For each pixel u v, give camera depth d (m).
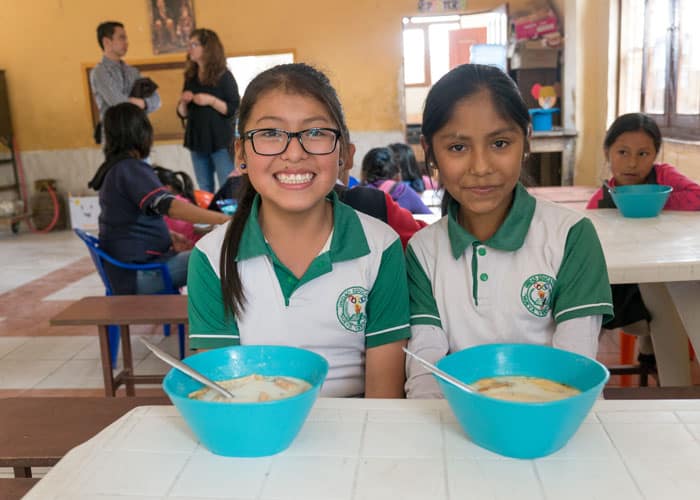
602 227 2.00
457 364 0.88
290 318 1.21
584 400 0.72
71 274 4.95
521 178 1.28
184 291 3.52
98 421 1.39
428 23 6.98
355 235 1.22
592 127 5.15
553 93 5.24
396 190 3.06
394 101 6.46
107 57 5.10
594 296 1.16
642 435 0.79
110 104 5.08
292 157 1.09
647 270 1.57
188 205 2.88
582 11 4.98
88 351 3.25
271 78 1.12
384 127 6.52
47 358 3.18
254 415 0.73
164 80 6.61
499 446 0.75
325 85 1.15
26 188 7.07
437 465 0.74
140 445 0.81
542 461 0.74
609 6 4.68
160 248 3.03
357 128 6.54
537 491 0.68
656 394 1.54
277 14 6.41
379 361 1.24
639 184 2.38
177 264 3.00
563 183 5.26
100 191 2.95
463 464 0.74
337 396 1.25
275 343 1.22
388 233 1.27
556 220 1.23
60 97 6.82
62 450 1.26
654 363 2.28
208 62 4.77
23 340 3.47
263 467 0.75
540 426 0.71
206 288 1.22
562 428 0.73
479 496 0.68
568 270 1.18
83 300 2.50
